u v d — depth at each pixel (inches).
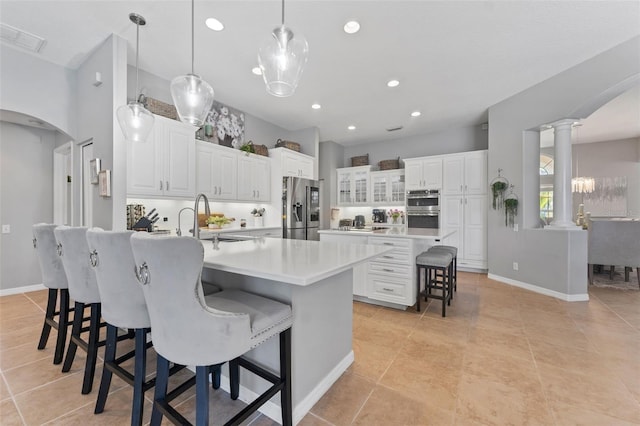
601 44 114.4
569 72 133.7
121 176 112.0
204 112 90.4
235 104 178.4
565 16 97.3
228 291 62.9
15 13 94.8
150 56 123.0
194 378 55.4
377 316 118.0
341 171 267.4
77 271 69.2
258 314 51.2
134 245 44.7
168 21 99.9
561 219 145.3
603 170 263.4
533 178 161.2
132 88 131.9
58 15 96.2
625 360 82.4
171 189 134.3
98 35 107.8
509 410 62.0
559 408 62.4
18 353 87.3
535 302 135.3
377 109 185.9
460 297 143.6
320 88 153.9
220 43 113.4
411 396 66.9
